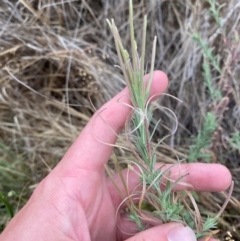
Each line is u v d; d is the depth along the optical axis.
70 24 0.27
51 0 0.25
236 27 0.23
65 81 0.26
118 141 0.23
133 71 0.13
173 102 0.25
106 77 0.25
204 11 0.23
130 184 0.18
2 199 0.19
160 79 0.16
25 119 0.25
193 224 0.16
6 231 0.15
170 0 0.25
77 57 0.25
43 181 0.16
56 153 0.24
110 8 0.26
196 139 0.21
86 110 0.26
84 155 0.16
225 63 0.21
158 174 0.13
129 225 0.18
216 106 0.21
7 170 0.23
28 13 0.25
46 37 0.25
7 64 0.24
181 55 0.24
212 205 0.23
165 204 0.13
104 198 0.17
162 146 0.24
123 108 0.16
